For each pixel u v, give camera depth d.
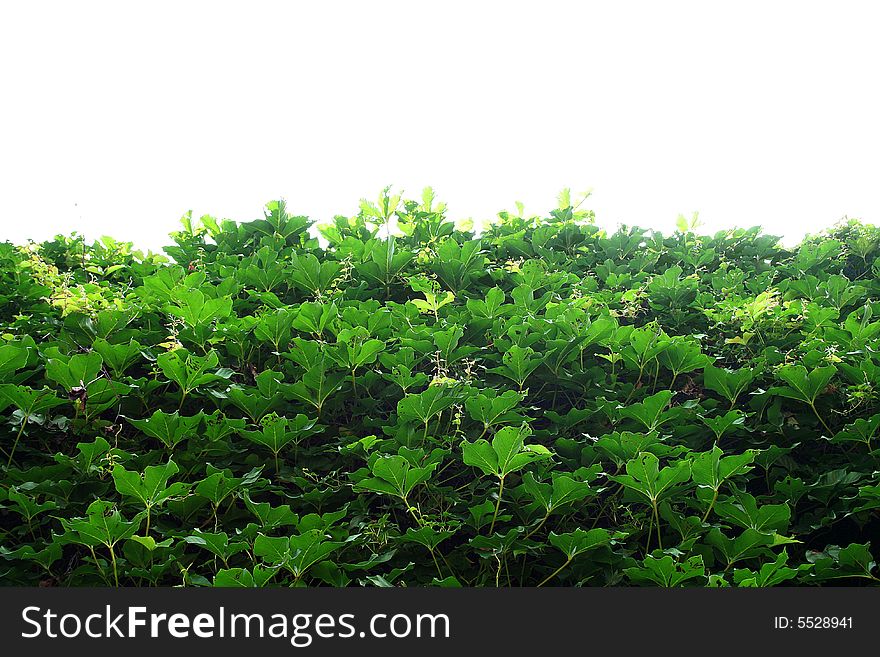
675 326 3.60
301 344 2.98
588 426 3.06
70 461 2.67
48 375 2.80
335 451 2.89
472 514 2.72
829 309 3.36
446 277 3.76
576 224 4.38
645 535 2.91
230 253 4.07
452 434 2.96
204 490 2.66
